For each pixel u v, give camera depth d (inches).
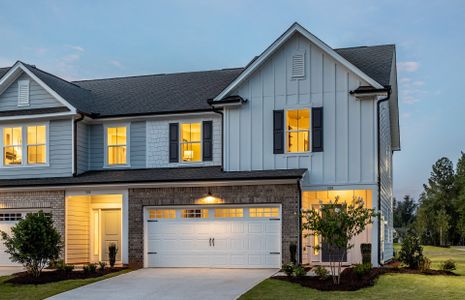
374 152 790.5
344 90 811.4
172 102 944.3
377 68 858.1
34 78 933.8
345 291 590.2
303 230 785.6
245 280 676.1
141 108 941.8
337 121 810.2
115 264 867.4
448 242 2514.8
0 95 957.2
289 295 569.3
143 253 826.8
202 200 812.6
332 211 640.4
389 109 1107.3
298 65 834.2
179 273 752.3
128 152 933.8
